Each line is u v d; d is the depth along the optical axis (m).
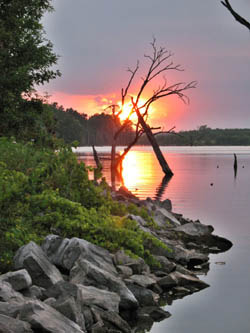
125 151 43.56
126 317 7.75
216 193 27.94
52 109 27.64
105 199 13.10
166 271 10.20
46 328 5.77
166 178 38.59
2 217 9.69
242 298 8.90
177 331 7.24
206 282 9.96
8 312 6.08
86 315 6.86
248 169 52.81
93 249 8.99
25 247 8.13
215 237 13.84
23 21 25.89
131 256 9.68
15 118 24.59
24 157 13.80
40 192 11.27
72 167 12.38
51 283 7.55
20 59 25.58
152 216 14.73
